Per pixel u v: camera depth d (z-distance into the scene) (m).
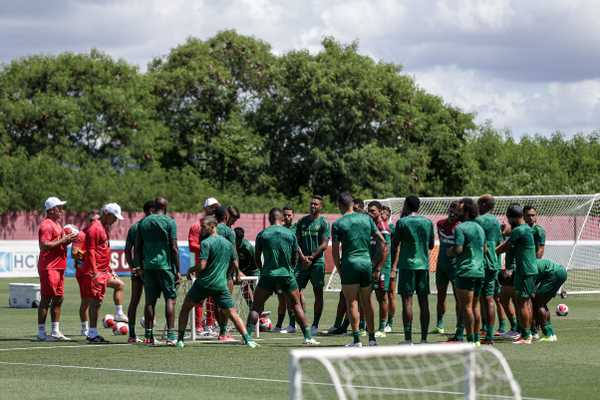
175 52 103.56
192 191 85.62
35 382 16.83
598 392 15.69
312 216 25.81
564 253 53.81
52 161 80.06
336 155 94.69
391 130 97.06
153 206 22.62
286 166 98.81
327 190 97.38
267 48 107.62
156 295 22.73
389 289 25.89
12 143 84.94
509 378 11.11
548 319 23.70
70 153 84.50
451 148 105.56
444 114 105.94
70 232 23.70
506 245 22.73
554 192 121.25
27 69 89.12
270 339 24.31
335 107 95.19
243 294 26.23
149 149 90.31
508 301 24.31
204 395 15.36
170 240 22.53
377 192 94.00
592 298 42.78
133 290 23.33
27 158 82.69
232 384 16.52
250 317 23.00
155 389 16.00
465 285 21.44
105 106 88.81
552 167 127.31
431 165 105.56
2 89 87.69
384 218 26.02
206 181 88.88
